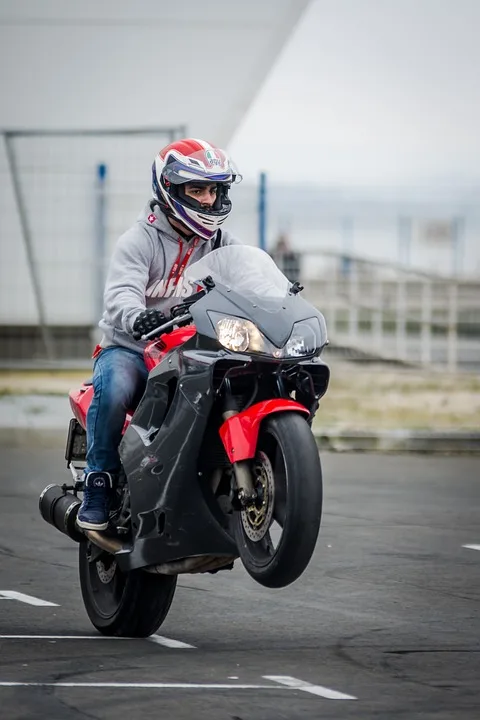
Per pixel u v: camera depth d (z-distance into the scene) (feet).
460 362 197.57
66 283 190.29
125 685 50.52
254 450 51.80
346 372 196.03
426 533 92.02
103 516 58.70
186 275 55.88
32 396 169.48
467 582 74.79
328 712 47.11
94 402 58.90
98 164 191.83
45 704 47.57
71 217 191.42
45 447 138.10
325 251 196.03
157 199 58.80
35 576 75.46
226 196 58.65
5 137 189.26
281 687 50.62
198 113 221.87
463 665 54.90
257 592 71.56
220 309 53.26
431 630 62.18
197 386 52.85
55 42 218.38
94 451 58.80
